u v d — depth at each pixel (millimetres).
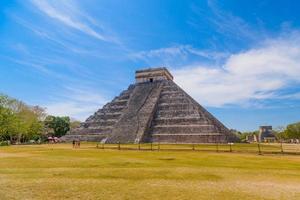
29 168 19844
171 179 15617
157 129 70562
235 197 11508
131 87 89312
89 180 14984
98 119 80625
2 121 77062
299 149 49562
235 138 73625
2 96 77312
